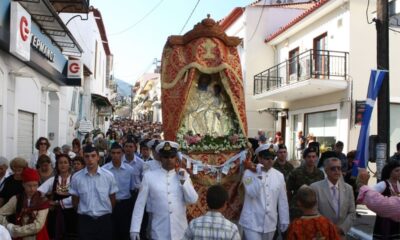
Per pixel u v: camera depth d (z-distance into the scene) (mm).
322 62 15656
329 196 5246
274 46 21438
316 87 14875
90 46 23297
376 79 7609
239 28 22859
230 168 6535
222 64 6656
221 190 3908
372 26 14664
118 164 7164
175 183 5098
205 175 6434
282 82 19031
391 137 14562
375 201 4727
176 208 5020
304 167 6441
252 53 21641
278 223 5770
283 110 19891
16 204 5059
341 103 14898
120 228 7145
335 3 14930
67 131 17062
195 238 3775
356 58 14570
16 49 8148
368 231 8812
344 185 5348
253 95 20500
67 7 12766
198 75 6887
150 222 5457
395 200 4703
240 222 5672
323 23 16484
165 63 7051
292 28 18406
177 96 6703
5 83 9031
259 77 20469
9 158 9492
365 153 7523
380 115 7793
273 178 5633
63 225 6449
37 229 4934
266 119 21484
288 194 6414
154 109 61031
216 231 3748
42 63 11500
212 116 7055
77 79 15023
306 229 4121
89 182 5875
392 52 14383
